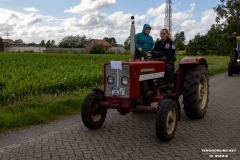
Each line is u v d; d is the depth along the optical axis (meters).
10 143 5.02
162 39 6.55
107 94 5.48
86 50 117.56
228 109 7.70
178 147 4.86
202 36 63.69
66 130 5.78
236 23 43.31
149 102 5.93
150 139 5.27
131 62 5.31
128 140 5.21
